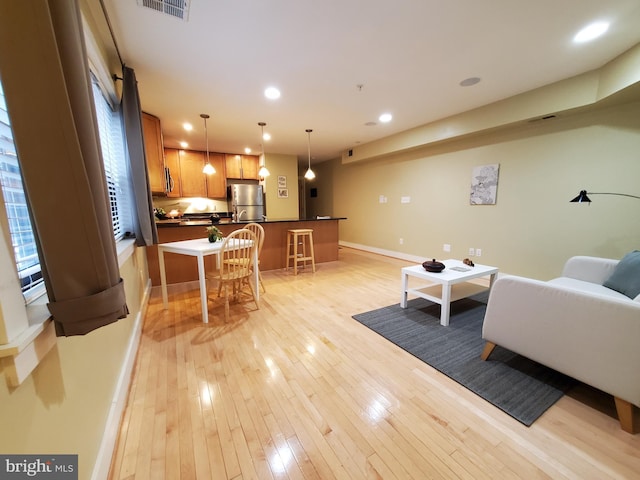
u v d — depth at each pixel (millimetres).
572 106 2791
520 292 1602
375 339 2186
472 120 3678
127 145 2209
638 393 1203
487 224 3969
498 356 1935
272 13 1780
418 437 1275
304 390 1595
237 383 1656
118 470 1117
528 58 2406
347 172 6773
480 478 1082
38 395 709
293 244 4516
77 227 750
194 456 1182
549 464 1135
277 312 2725
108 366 1324
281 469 1126
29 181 673
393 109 3627
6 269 606
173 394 1561
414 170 5016
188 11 1743
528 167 3465
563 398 1513
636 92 2426
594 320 1318
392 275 4168
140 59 2314
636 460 1145
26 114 649
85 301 777
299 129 4484
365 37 2061
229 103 3320
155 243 2656
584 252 3072
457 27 1960
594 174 2941
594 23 1931
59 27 742
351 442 1251
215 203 6441
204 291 2430
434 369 1794
